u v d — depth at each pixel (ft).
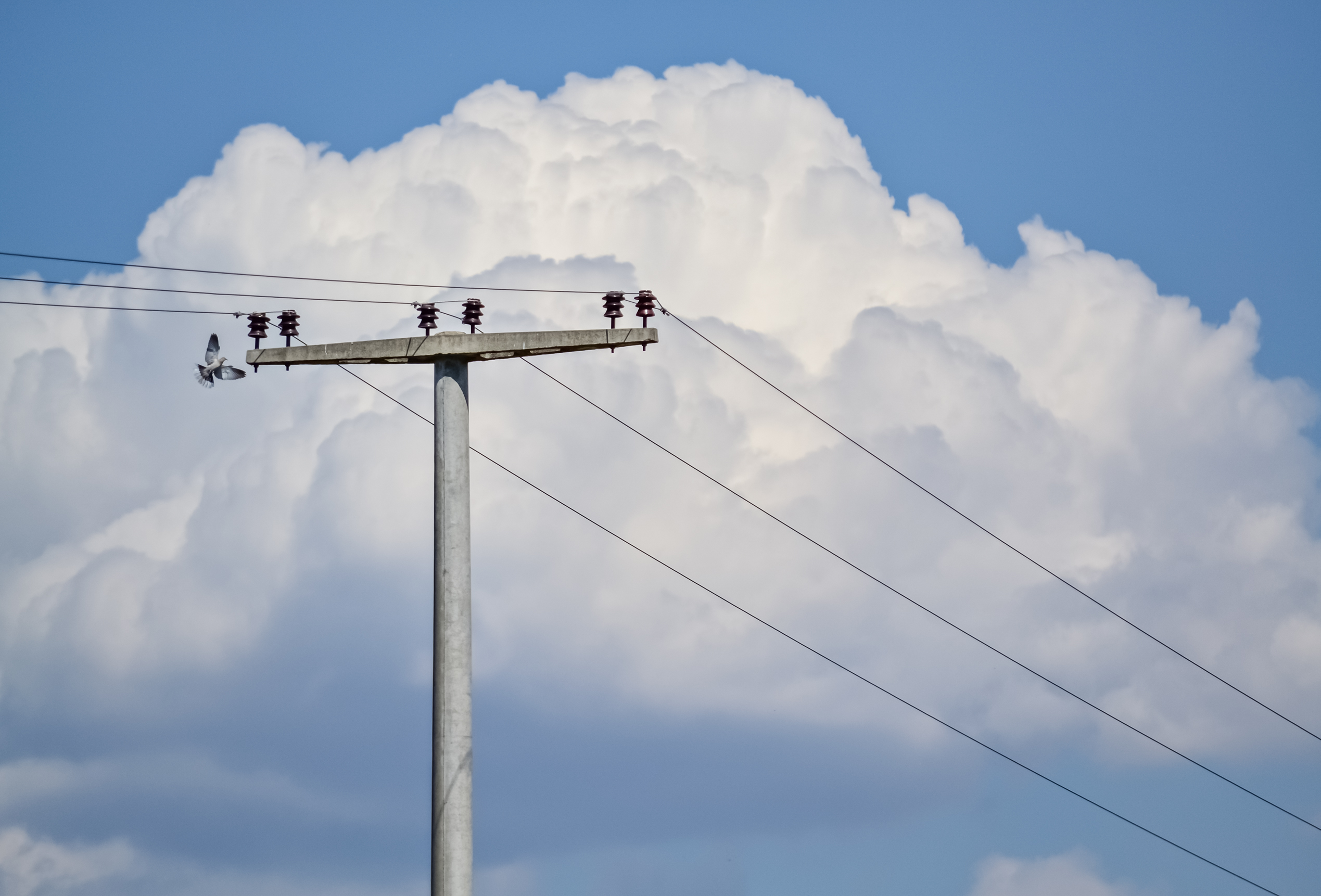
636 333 173.37
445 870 161.17
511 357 173.99
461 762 164.14
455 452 171.42
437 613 167.63
